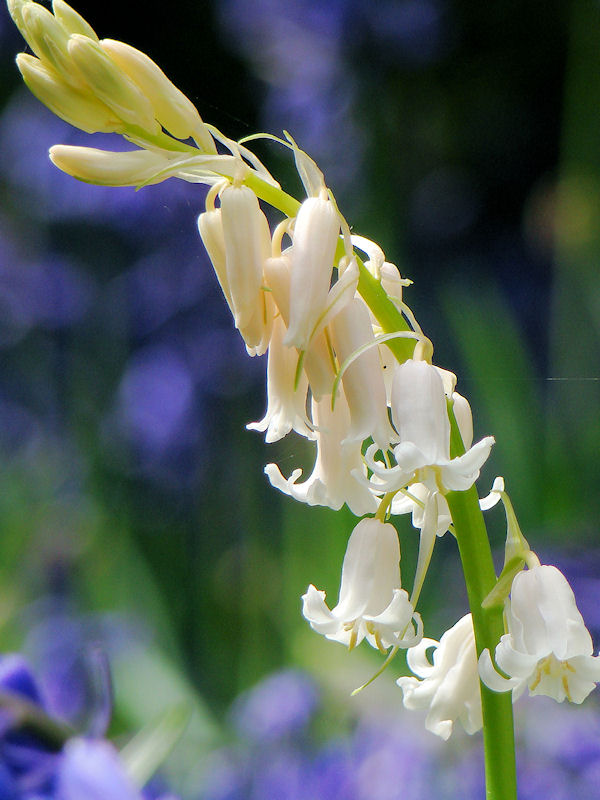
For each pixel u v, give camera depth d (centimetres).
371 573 43
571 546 94
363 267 43
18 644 100
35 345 125
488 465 114
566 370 125
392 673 86
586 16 125
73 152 42
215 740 87
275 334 43
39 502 118
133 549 110
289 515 102
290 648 96
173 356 121
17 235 127
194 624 115
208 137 42
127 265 125
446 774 71
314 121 138
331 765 70
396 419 42
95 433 121
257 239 42
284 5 139
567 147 128
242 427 120
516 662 41
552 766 70
